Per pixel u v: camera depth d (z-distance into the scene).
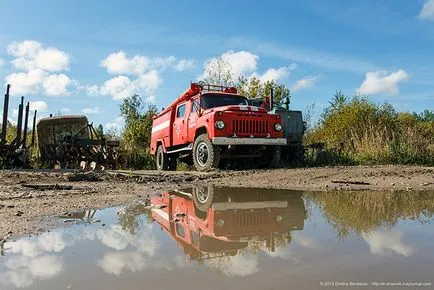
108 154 14.30
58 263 1.90
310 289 1.43
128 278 1.62
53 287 1.55
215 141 8.80
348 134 13.27
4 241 2.46
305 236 2.40
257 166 10.20
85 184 6.44
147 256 1.99
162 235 2.54
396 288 1.43
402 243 2.17
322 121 15.24
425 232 2.48
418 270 1.65
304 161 11.45
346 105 14.37
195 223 2.98
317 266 1.73
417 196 4.48
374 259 1.83
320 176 6.73
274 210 3.55
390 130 11.99
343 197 4.44
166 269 1.74
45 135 15.66
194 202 4.23
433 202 3.98
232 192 5.14
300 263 1.78
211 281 1.54
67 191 5.37
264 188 5.59
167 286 1.51
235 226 2.82
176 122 11.22
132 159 16.03
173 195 4.93
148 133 22.11
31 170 9.82
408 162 9.98
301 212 3.40
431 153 10.12
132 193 5.16
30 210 3.71
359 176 6.63
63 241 2.42
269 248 2.10
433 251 1.98
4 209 3.76
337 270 1.66
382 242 2.21
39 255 2.07
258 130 9.28
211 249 2.11
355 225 2.76
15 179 6.99
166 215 3.39
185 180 7.18
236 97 10.47
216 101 10.10
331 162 10.85
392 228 2.62
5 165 12.26
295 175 7.03
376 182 5.88
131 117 24.80
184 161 11.88
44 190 5.50
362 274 1.60
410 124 12.28
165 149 12.09
